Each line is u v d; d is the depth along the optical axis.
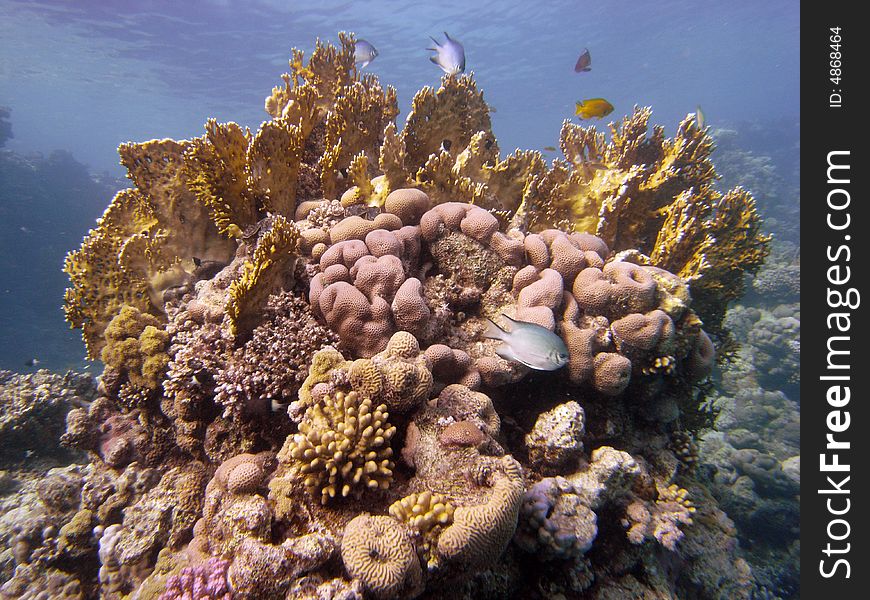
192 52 7.38
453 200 1.03
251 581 0.52
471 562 0.54
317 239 0.89
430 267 0.91
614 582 0.71
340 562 0.55
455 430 0.62
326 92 1.27
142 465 0.98
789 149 6.90
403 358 0.67
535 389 0.86
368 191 0.98
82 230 5.43
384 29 7.52
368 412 0.61
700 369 0.94
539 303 0.82
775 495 1.66
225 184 0.91
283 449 0.63
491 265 0.87
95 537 0.96
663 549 0.78
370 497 0.60
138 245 1.02
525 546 0.64
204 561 0.60
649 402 0.92
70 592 0.93
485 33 8.23
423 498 0.56
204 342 0.81
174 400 0.88
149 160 1.03
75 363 4.08
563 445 0.73
